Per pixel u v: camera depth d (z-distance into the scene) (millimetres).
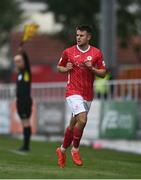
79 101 25938
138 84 42156
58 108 47281
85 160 33031
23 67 38000
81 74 26156
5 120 52250
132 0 93500
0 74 106375
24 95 38062
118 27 91438
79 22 90688
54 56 114188
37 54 115312
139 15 93375
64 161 26859
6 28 112688
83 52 26234
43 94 49281
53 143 44938
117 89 43500
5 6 112750
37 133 49250
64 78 70375
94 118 44750
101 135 44031
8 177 22062
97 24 89875
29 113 38406
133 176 23844
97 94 44625
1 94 52875
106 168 28391
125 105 42594
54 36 98312
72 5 92688
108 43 52781
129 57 110312
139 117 41625
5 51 119812
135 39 95688
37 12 123750
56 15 94188
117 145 42812
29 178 21812
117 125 43062
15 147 41375
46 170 24453
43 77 72938
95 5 91625
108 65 52438
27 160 31906
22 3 121000
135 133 41781
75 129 26047
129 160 34844
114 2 53000
